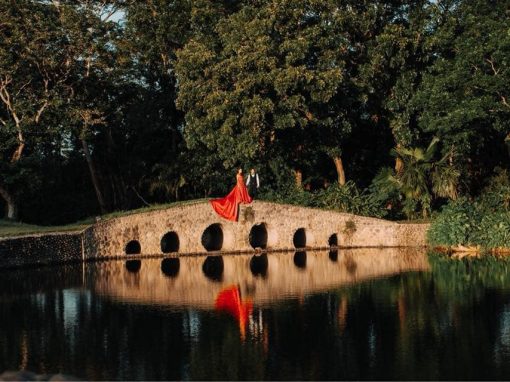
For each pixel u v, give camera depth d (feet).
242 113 127.85
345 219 134.31
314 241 132.67
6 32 134.62
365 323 64.85
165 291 84.48
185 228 124.98
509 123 122.93
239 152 128.26
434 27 136.67
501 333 60.03
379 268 103.91
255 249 128.77
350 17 134.31
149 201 173.17
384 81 140.46
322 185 163.63
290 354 54.75
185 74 135.54
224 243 128.26
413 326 63.31
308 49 130.21
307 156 146.92
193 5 145.69
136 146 164.04
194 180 160.15
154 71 161.48
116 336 61.11
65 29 136.67
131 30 152.76
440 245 126.62
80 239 114.21
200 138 134.92
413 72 136.36
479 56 117.39
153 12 152.05
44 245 109.09
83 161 172.76
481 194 143.54
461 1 137.39
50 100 138.92
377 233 134.41
